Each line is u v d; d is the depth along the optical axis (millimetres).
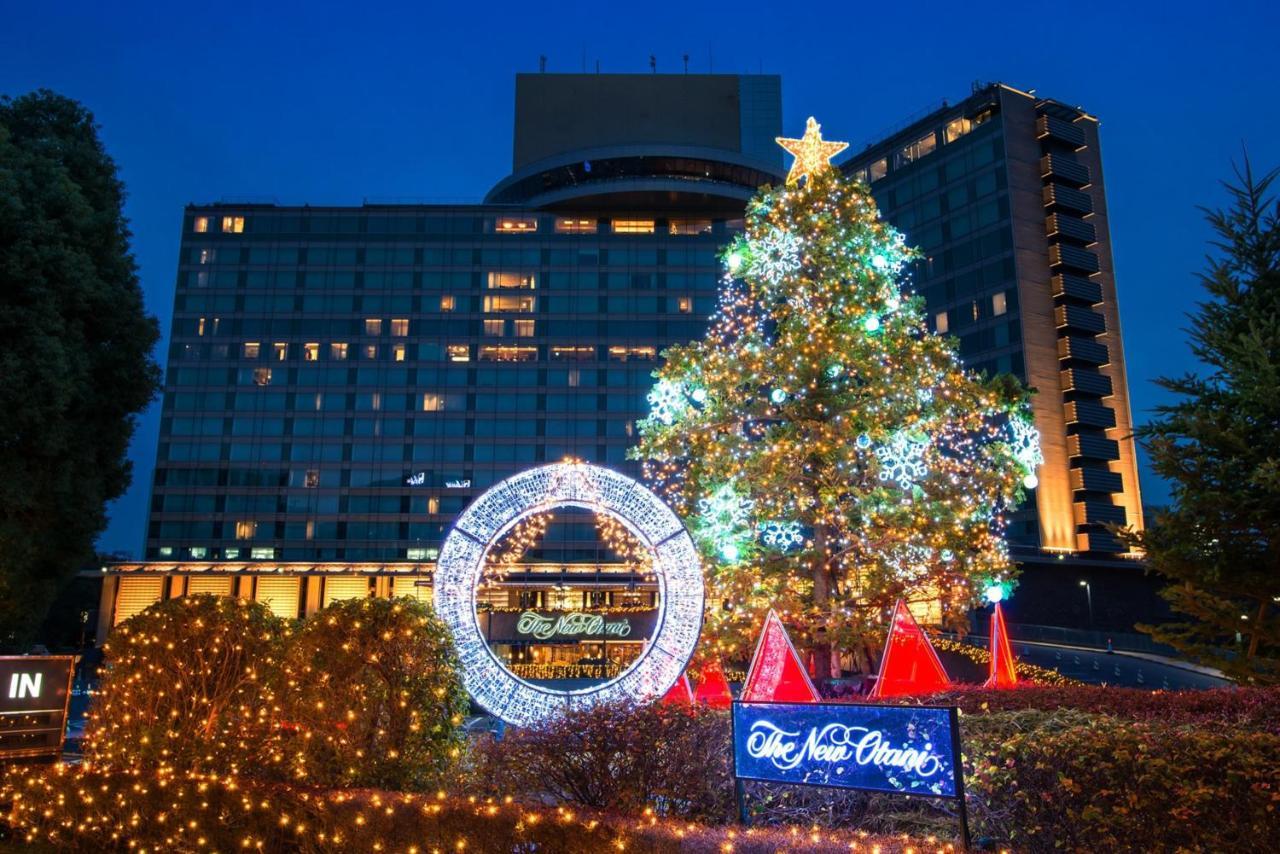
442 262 87812
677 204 93000
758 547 20734
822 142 23516
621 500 11227
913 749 6273
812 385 20656
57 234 22891
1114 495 78312
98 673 10617
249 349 85562
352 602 9398
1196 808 5434
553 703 10359
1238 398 12789
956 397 21219
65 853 9352
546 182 95375
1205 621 12992
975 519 21000
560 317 86750
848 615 19562
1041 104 82938
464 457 83688
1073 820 5977
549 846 6816
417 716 8961
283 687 9406
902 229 87125
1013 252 78250
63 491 23141
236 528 82188
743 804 7062
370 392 84938
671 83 100750
